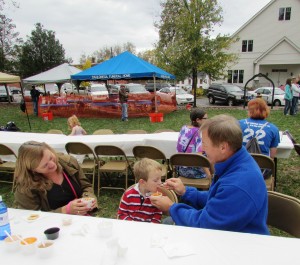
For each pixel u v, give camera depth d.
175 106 15.23
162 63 17.33
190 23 15.66
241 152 1.50
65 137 5.09
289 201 1.83
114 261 1.24
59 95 15.97
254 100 3.36
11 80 9.41
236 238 1.42
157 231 1.52
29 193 2.10
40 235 1.54
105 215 3.69
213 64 15.93
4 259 1.33
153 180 2.12
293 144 3.93
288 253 1.30
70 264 1.27
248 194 1.39
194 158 3.37
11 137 5.20
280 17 24.33
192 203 2.06
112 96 14.58
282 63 24.52
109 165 4.47
